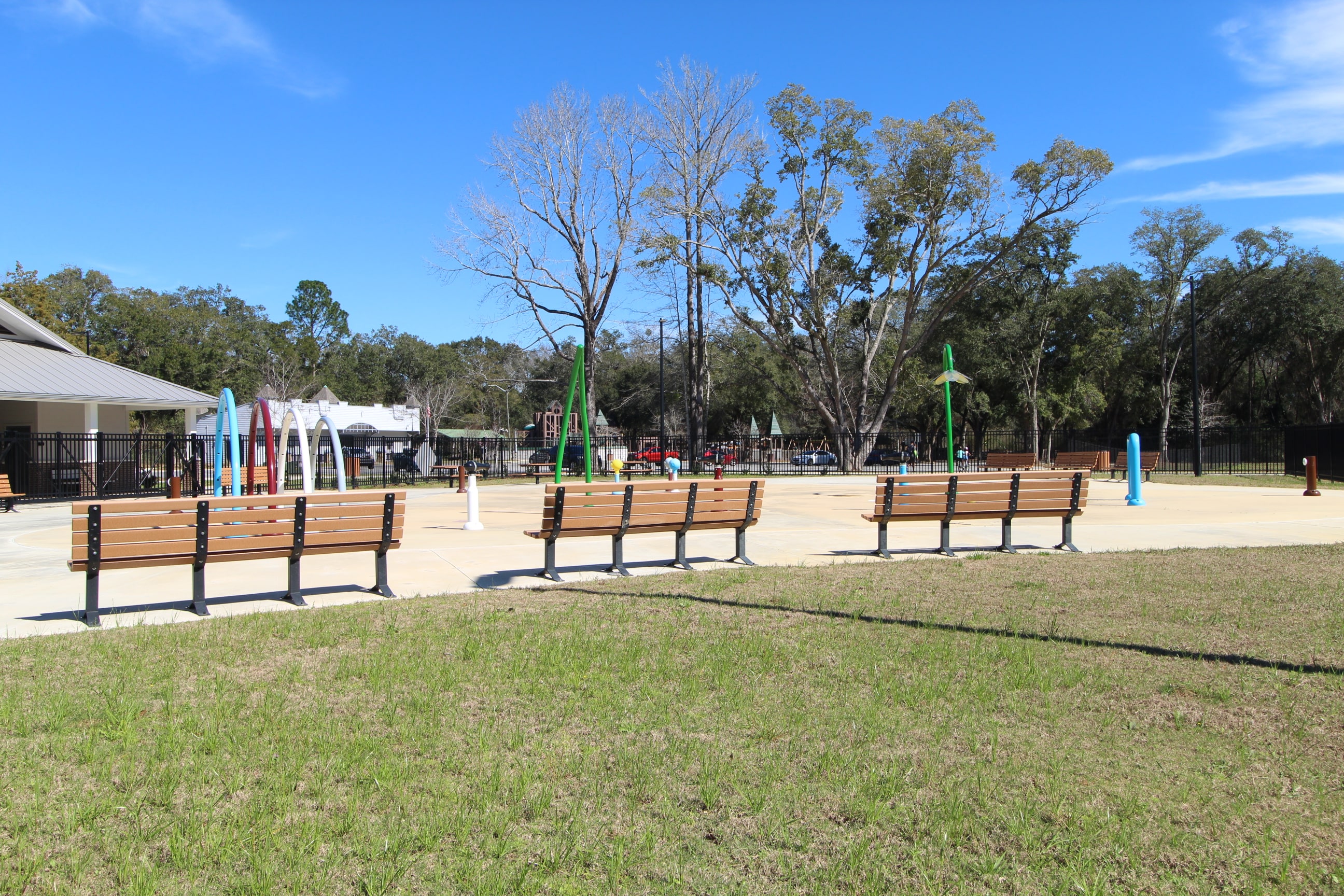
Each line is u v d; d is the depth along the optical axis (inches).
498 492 937.5
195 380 2583.7
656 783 141.0
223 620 257.8
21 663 209.9
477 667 204.2
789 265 1477.6
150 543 262.4
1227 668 201.6
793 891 110.4
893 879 113.6
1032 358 2182.6
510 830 125.4
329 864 115.0
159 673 200.7
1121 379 2309.3
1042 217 1465.3
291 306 4173.2
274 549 282.0
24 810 130.2
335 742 156.6
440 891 109.2
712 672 200.1
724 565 367.6
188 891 108.7
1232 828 127.0
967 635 234.2
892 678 195.6
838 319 1599.4
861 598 284.2
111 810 130.6
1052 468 1166.3
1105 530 483.2
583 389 542.9
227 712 173.0
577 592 301.4
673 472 709.3
